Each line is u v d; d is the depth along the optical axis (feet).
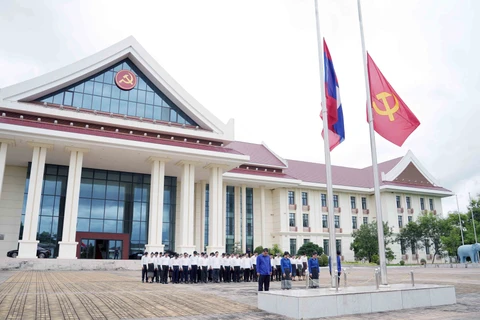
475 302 36.68
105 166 105.09
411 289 33.68
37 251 89.04
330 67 41.60
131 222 107.04
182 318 27.71
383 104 42.60
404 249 155.33
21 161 100.37
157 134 100.58
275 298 30.32
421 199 167.84
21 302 33.81
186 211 99.14
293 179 137.49
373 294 31.30
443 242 142.51
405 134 41.52
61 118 89.81
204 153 100.01
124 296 39.37
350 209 156.97
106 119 93.35
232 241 130.21
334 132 41.11
